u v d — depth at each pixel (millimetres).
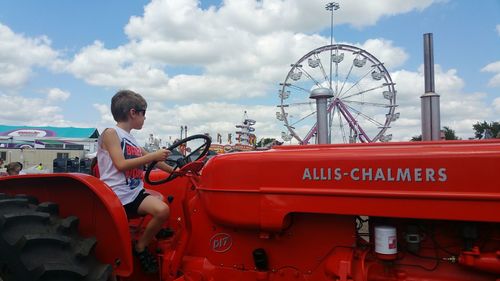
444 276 2504
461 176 2266
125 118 3186
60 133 36594
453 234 2508
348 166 2516
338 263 2633
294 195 2631
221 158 2904
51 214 2844
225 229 3020
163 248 3158
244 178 2789
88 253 2648
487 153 2230
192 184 3195
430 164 2332
